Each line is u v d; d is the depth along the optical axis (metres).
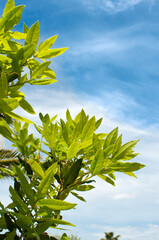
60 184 1.15
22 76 1.14
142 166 1.16
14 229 0.94
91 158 1.22
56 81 1.16
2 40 1.05
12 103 0.97
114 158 1.14
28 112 1.12
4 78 0.97
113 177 1.26
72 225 0.93
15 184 1.11
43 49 1.12
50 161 1.25
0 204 1.00
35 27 1.08
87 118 1.25
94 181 1.13
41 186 0.92
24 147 1.23
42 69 1.10
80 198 1.28
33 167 1.00
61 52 1.14
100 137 1.29
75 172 1.11
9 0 1.04
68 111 1.28
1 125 1.07
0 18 1.04
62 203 0.91
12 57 1.05
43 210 0.93
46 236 1.04
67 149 1.18
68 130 1.26
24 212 0.94
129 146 1.15
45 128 1.16
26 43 1.08
